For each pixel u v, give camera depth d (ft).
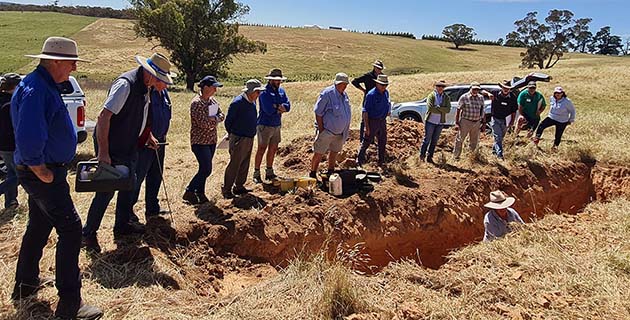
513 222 22.26
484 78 131.54
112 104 14.74
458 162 32.35
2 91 19.35
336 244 22.61
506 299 15.14
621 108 98.99
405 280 16.67
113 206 21.47
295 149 33.96
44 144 11.41
